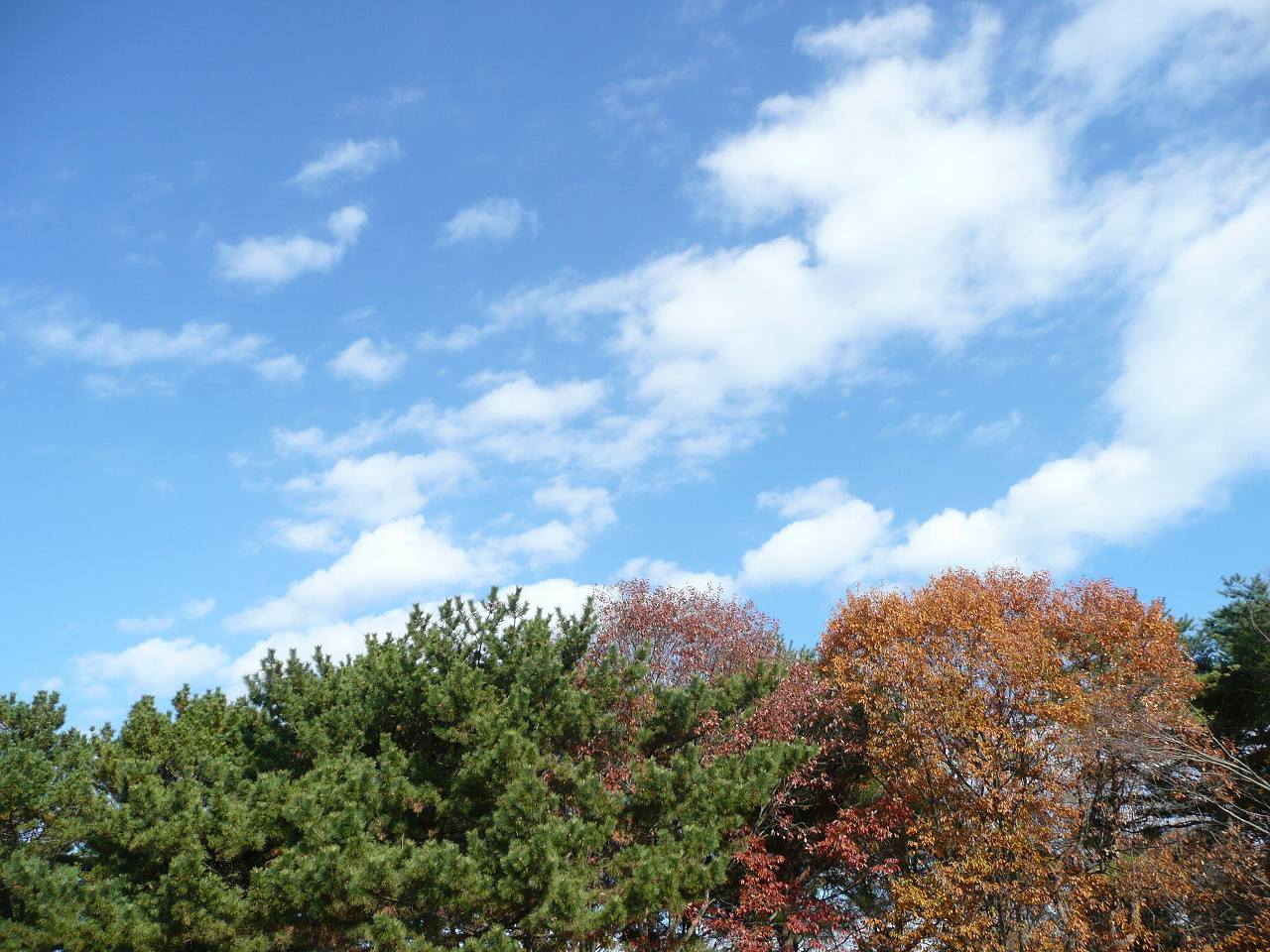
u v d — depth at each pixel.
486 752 15.96
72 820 18.45
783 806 25.02
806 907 23.58
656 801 15.95
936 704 24.22
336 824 14.26
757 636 28.94
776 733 24.17
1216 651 30.23
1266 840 20.73
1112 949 20.86
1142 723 22.08
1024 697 24.34
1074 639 27.78
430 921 14.33
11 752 19.53
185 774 19.72
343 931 14.24
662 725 19.25
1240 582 30.22
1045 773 23.55
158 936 14.20
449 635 19.45
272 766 19.08
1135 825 24.86
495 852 14.59
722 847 16.81
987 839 21.98
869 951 22.97
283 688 20.39
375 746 18.84
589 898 14.25
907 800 24.20
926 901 21.59
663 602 28.36
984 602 27.03
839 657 26.83
